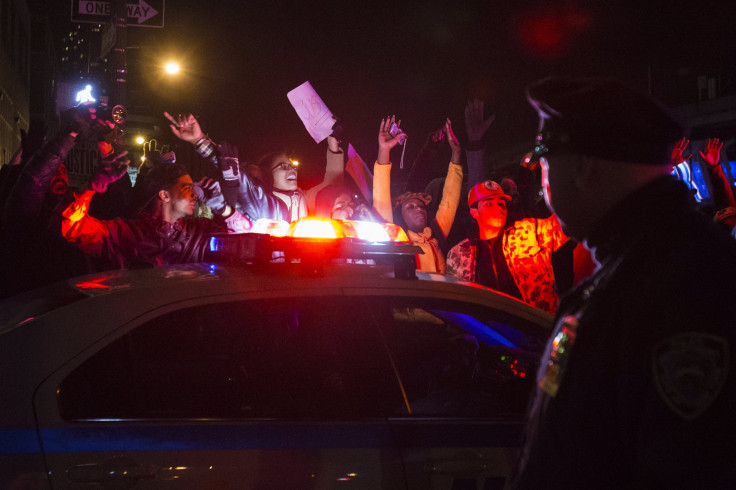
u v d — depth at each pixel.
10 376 1.94
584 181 1.10
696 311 0.94
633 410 0.98
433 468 2.12
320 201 5.51
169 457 1.96
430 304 2.41
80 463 1.91
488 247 4.92
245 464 2.00
